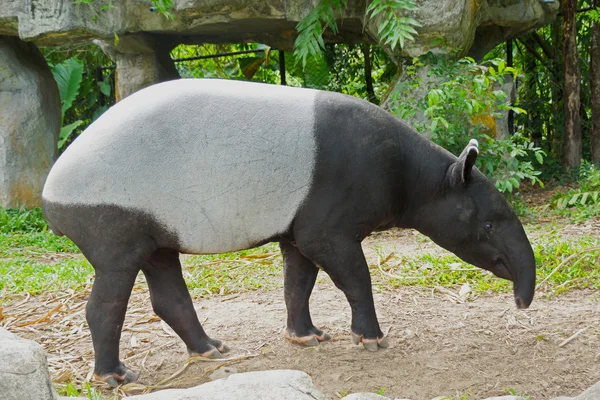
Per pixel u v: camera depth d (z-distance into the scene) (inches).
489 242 175.8
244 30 423.5
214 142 159.9
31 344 102.3
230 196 161.0
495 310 212.8
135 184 156.5
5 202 406.9
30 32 367.2
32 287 261.6
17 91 414.0
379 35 363.6
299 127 164.4
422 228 181.9
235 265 283.7
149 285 182.7
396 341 189.8
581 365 169.9
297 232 168.4
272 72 592.7
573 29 459.8
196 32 426.9
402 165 174.1
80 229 158.9
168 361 186.1
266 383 111.0
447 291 232.5
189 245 162.7
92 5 365.7
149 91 166.6
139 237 159.3
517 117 525.7
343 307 226.2
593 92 473.4
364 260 172.7
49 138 424.2
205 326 212.2
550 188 442.0
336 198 165.6
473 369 170.2
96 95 567.2
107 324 161.9
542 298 222.5
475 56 440.8
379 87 554.3
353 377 167.2
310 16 345.7
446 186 175.6
